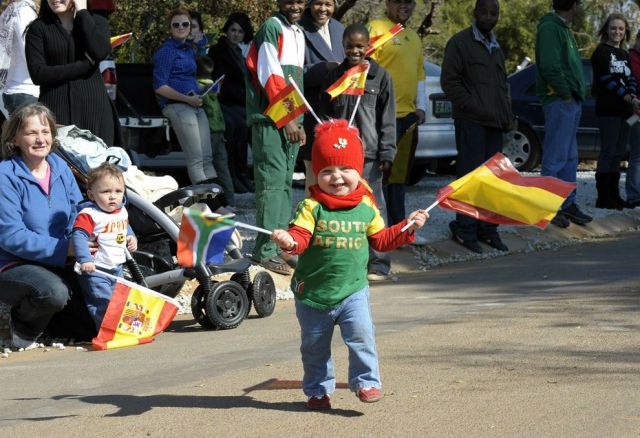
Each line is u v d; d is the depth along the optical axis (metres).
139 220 16.92
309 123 20.31
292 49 19.34
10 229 15.32
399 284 19.97
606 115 29.38
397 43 22.22
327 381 10.80
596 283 18.56
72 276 15.89
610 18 29.30
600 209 29.62
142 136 28.55
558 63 25.98
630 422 9.88
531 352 12.89
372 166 19.88
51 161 16.16
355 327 10.63
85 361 13.95
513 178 11.44
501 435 9.63
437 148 31.88
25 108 15.76
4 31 19.12
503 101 23.41
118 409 11.00
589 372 11.80
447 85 23.33
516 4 73.94
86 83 18.22
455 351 13.10
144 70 30.34
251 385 11.86
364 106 19.55
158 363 13.48
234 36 29.86
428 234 24.47
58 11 17.64
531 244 25.05
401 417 10.32
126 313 15.05
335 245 10.57
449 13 70.56
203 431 10.08
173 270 16.33
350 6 41.16
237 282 16.89
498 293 17.95
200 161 23.95
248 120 19.89
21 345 15.48
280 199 20.05
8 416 10.94
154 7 40.00
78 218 15.37
